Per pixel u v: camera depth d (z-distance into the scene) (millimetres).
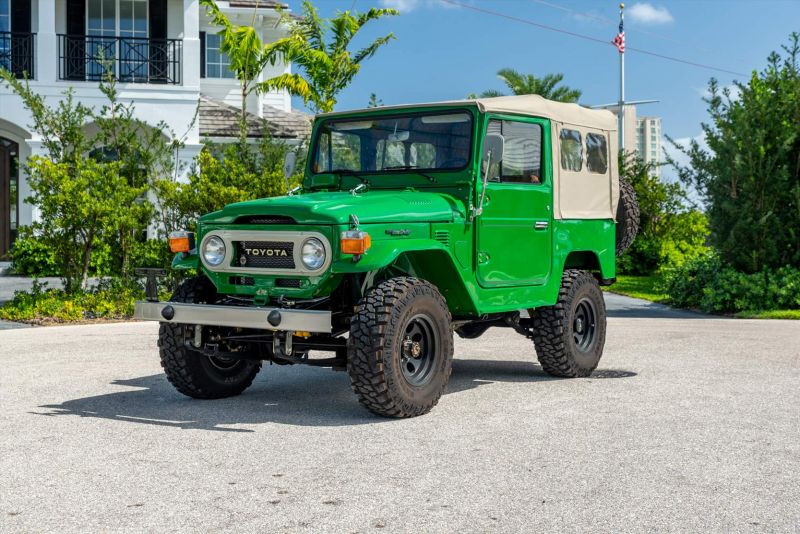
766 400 7047
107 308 13609
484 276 7090
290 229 6223
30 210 22188
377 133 7480
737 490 4613
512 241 7363
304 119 25234
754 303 15859
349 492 4555
